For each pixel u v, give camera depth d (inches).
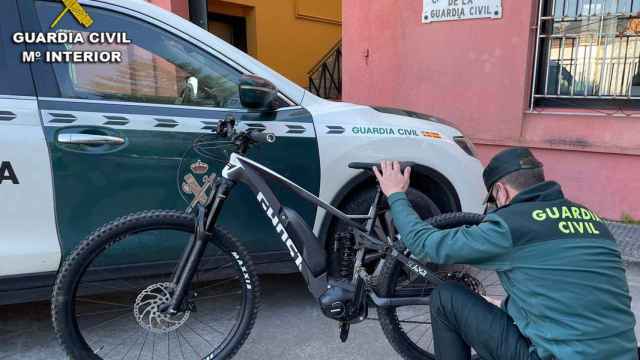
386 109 123.9
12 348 104.0
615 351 61.3
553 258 63.2
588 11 173.0
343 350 104.1
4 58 90.3
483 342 71.5
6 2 91.1
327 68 358.3
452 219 93.2
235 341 91.4
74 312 82.9
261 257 108.3
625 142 170.2
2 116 87.7
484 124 193.0
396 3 203.8
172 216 85.4
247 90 93.5
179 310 86.8
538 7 178.1
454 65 195.2
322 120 108.9
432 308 78.0
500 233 65.0
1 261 89.6
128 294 112.1
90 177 93.0
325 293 88.0
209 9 317.7
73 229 93.7
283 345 105.7
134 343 105.0
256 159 102.4
